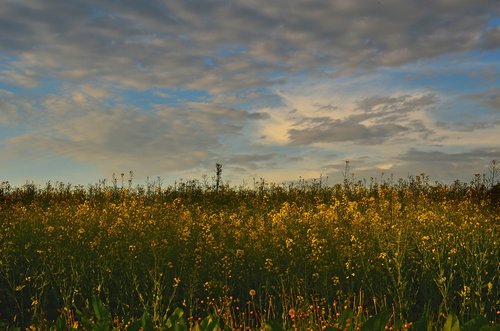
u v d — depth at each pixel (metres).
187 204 15.74
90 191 17.61
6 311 7.23
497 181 15.96
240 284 7.99
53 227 10.53
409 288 7.23
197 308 7.05
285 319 6.01
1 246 9.46
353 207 12.41
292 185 17.73
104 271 8.19
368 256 8.55
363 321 4.06
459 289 7.39
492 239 9.38
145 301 7.36
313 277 7.90
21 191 17.62
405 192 15.91
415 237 9.38
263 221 11.99
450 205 13.75
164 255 8.84
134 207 13.70
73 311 6.83
